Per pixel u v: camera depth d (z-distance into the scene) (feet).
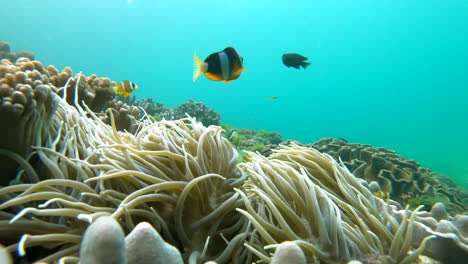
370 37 46.50
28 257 0.81
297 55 2.99
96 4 43.55
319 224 0.87
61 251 0.77
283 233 0.92
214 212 0.99
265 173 1.21
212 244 1.01
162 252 0.57
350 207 0.99
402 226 0.89
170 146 1.18
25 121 0.96
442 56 43.96
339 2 43.60
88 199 0.95
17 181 0.95
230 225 1.12
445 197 2.53
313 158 1.34
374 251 0.88
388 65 46.96
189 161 1.14
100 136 1.25
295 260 0.61
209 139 1.22
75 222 0.87
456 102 41.78
